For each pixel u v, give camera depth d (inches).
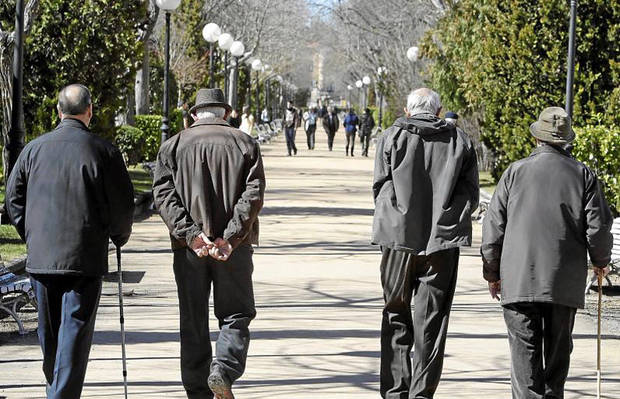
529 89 1485.0
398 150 546.6
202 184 539.8
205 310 548.1
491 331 792.9
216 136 546.3
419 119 551.5
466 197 545.6
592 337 779.4
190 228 532.4
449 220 539.2
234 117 2716.5
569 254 510.3
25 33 1396.4
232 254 542.6
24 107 1596.9
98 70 1630.2
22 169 514.0
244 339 544.1
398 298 549.6
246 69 4840.1
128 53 1667.1
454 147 547.2
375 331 784.3
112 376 633.6
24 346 730.2
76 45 1598.2
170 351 706.8
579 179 514.6
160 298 917.8
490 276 533.0
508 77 1536.7
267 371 652.1
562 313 514.0
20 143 1131.9
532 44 1461.6
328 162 3176.7
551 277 506.6
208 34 2420.0
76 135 513.3
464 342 751.1
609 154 1242.6
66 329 502.0
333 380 629.0
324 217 1635.1
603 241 509.0
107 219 514.9
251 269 550.3
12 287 761.0
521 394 512.7
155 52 3634.4
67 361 496.7
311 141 4030.5
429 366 544.1
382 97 4778.5
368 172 2763.3
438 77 2263.8
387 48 3745.1
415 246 538.0
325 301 916.0
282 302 908.6
